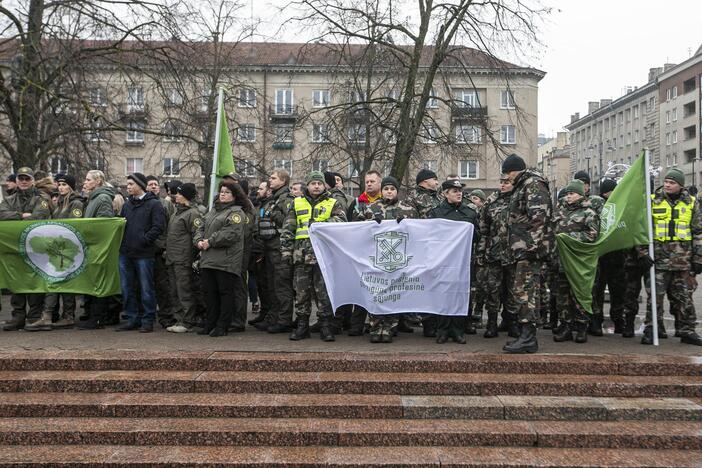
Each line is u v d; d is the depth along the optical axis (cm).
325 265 747
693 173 6125
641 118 7350
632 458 493
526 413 555
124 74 1755
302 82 4197
